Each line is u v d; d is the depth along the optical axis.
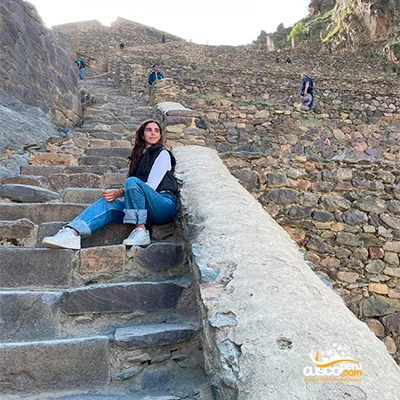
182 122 4.71
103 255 2.36
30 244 2.64
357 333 1.36
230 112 8.36
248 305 1.48
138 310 2.07
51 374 1.70
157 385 1.74
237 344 1.33
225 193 2.59
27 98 5.55
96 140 5.47
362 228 4.71
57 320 1.99
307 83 10.91
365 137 9.21
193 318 2.06
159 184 2.78
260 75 13.58
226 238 1.97
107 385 1.72
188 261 2.36
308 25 33.25
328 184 4.84
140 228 2.54
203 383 1.68
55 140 5.19
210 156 3.78
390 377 1.19
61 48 6.91
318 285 1.65
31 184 3.69
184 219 2.55
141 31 24.61
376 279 4.58
